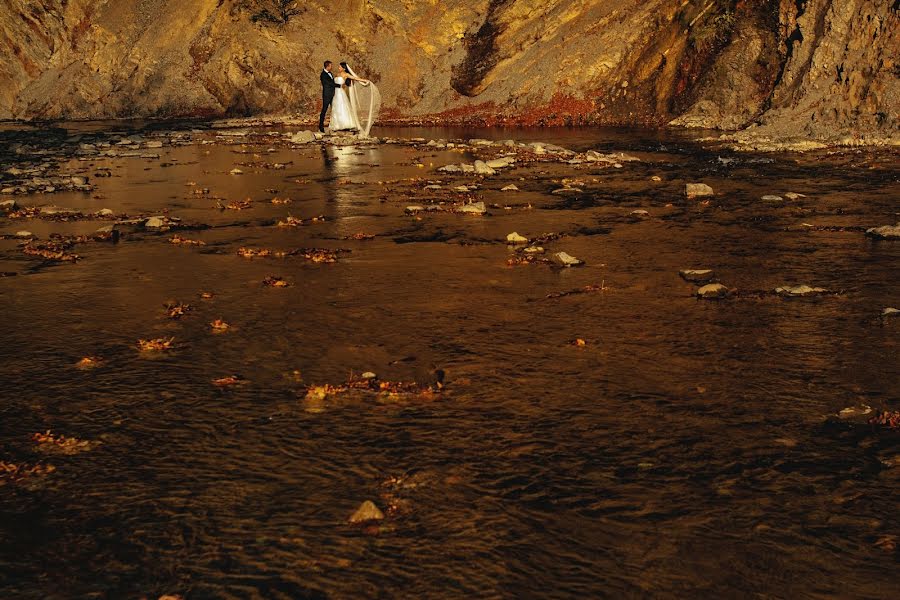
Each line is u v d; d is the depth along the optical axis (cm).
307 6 3981
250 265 1055
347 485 493
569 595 388
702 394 623
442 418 586
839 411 588
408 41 3722
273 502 475
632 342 744
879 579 396
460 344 744
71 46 4244
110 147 2523
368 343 750
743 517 452
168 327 804
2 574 410
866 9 2358
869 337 747
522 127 3102
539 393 629
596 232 1238
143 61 4069
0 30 4181
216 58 3934
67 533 447
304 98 3778
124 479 505
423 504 470
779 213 1354
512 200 1534
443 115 3441
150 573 409
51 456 536
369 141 2638
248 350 735
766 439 546
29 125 3634
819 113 2416
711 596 386
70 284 971
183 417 594
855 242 1137
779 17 2789
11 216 1408
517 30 3488
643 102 3089
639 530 441
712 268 1011
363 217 1377
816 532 436
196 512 465
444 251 1126
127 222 1352
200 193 1648
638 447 537
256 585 397
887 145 2145
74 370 690
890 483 487
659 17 3119
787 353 710
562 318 819
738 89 2834
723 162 1988
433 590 392
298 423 581
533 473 504
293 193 1638
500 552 422
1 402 626
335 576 404
